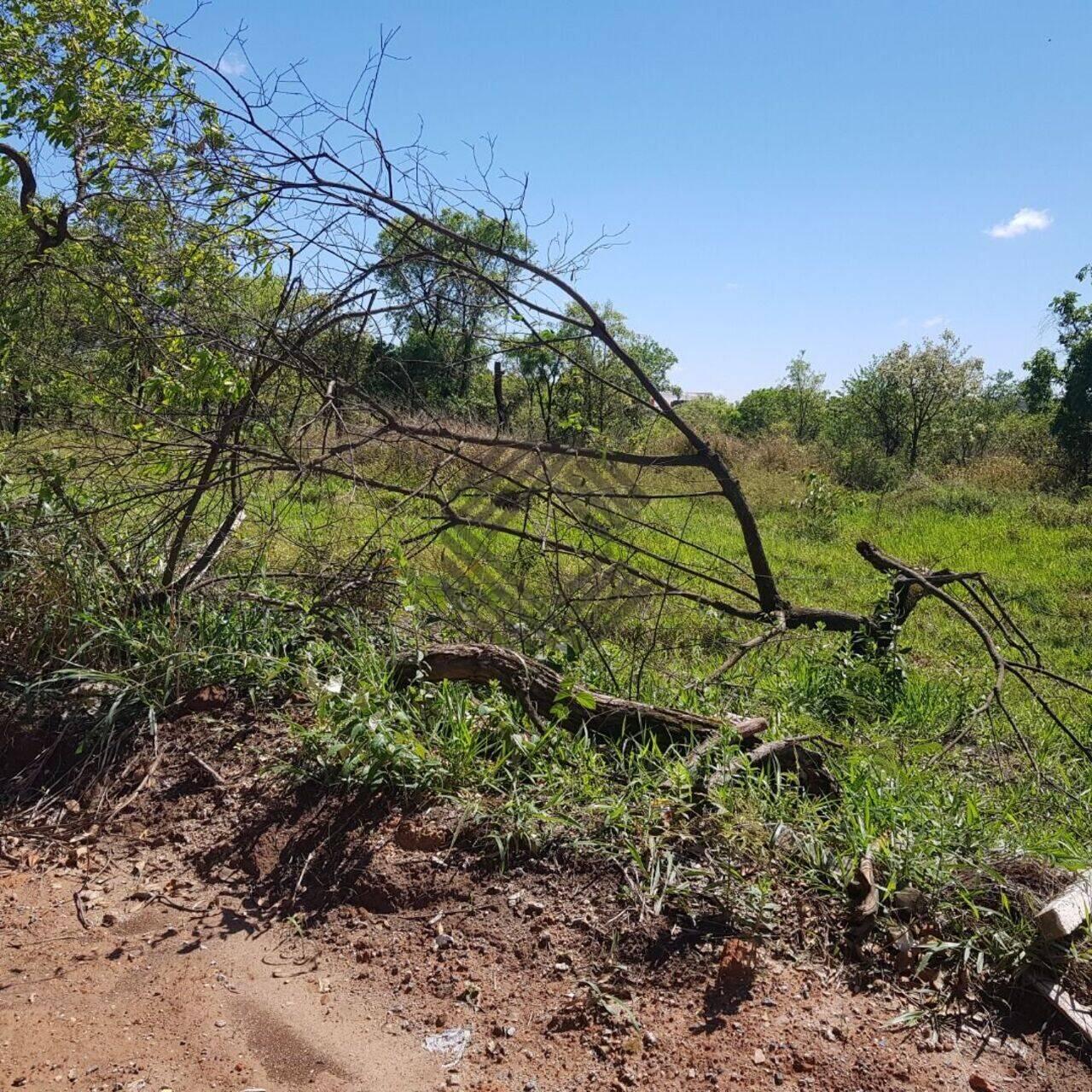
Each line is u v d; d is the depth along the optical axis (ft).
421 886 10.89
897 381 84.69
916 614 28.84
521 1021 9.07
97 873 11.82
